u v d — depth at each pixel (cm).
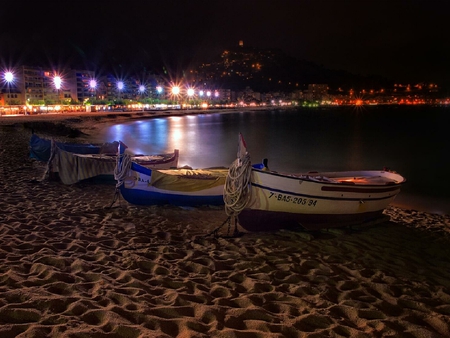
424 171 2661
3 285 523
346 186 1014
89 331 405
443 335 524
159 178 1137
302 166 2812
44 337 389
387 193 1127
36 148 1741
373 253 875
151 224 967
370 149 3900
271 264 742
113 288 545
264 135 5438
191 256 742
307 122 9175
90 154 1695
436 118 11431
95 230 869
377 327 513
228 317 487
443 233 1108
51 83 10688
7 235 769
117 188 1113
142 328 428
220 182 1186
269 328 468
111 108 11094
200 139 4666
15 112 7288
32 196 1162
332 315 538
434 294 671
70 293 516
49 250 692
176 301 523
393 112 16712
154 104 14762
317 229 1020
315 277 687
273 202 944
